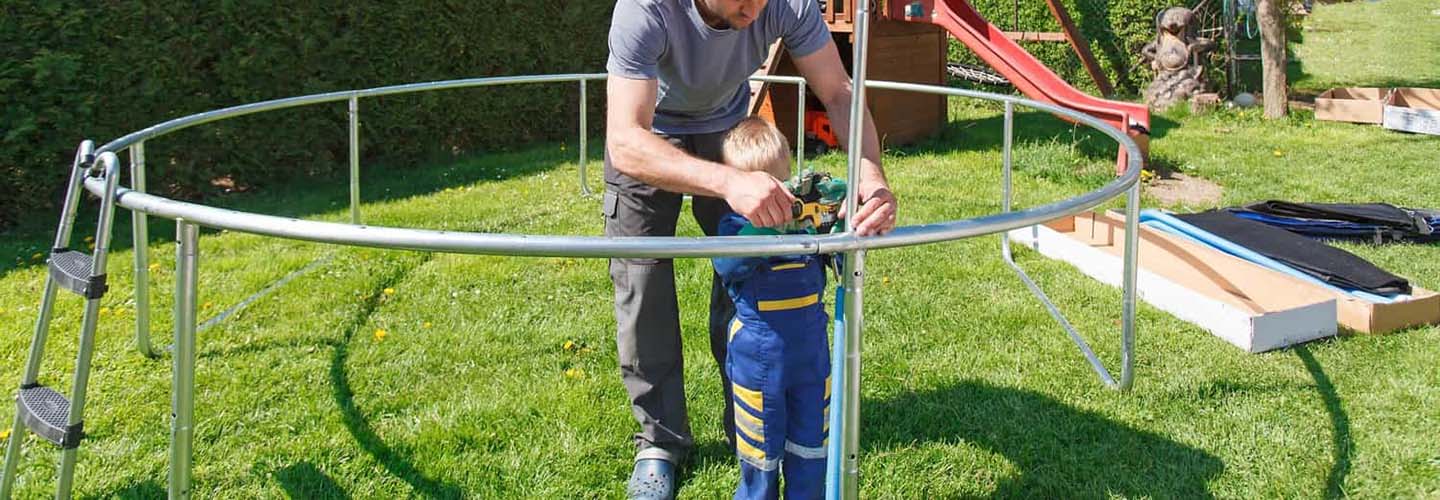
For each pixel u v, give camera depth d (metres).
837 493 2.12
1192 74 10.27
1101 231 5.15
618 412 3.31
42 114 6.05
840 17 8.06
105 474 2.96
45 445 3.12
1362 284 4.17
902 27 8.39
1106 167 7.26
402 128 8.08
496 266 4.90
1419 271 4.72
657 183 2.24
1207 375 3.52
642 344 2.78
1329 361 3.65
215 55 6.86
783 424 2.47
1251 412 3.24
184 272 2.13
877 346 3.81
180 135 6.72
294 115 7.30
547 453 3.05
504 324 4.13
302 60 7.31
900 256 4.95
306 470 2.97
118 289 4.65
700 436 3.14
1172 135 8.56
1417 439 3.04
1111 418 3.21
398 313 4.30
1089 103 7.47
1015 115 9.86
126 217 6.43
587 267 4.88
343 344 3.94
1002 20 11.82
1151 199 6.45
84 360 2.29
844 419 2.05
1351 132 8.45
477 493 2.85
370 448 3.09
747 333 2.41
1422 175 6.80
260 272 4.85
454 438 3.14
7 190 6.16
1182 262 4.57
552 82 9.21
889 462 2.95
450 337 3.98
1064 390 3.41
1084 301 4.36
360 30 7.69
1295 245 4.68
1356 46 15.66
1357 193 6.39
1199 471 2.88
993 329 3.99
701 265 4.75
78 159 2.54
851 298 1.97
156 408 3.38
